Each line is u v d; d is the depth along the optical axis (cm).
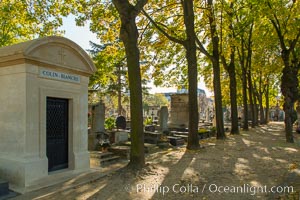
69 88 888
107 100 4619
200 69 2516
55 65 820
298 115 2358
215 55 1659
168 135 1738
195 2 1576
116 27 1343
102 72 1841
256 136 1784
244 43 2442
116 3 797
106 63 1605
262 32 1905
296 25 1447
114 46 1465
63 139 888
